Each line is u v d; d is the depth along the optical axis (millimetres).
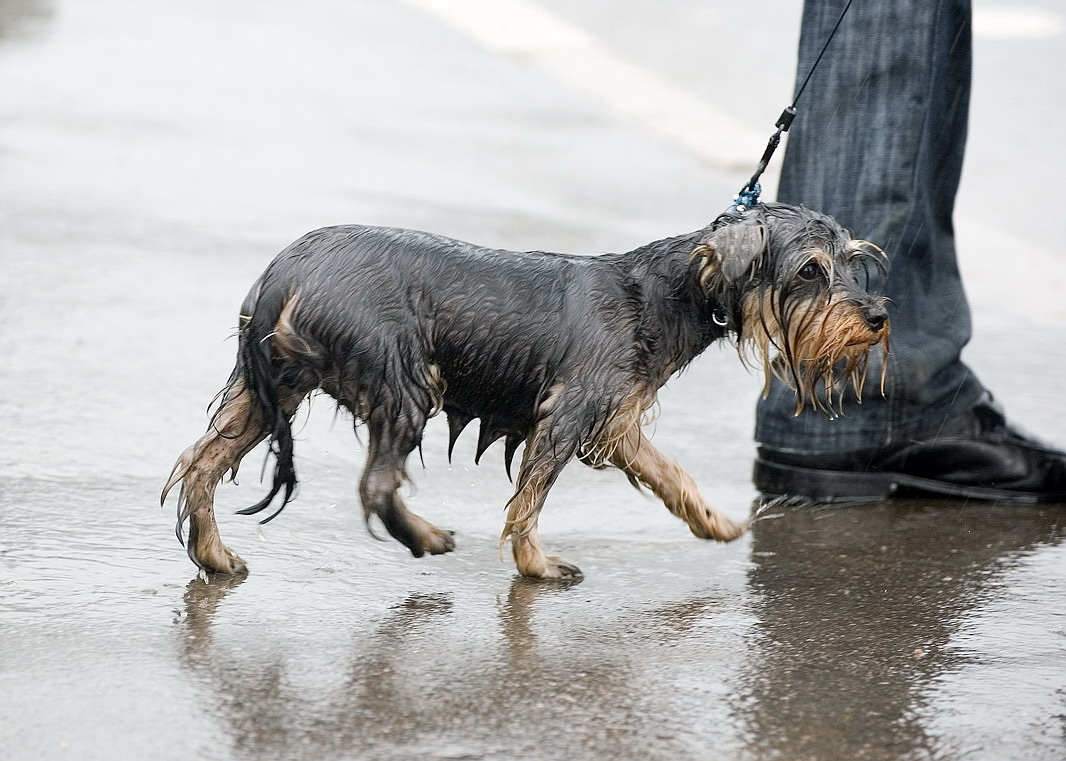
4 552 8742
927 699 7324
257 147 21328
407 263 8367
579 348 8508
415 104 25375
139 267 15219
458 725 6902
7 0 32656
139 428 10969
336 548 9164
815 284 8461
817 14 10102
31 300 13906
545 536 9578
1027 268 16844
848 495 10383
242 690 7176
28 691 7062
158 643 7668
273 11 33906
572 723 6961
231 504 9789
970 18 10281
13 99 23172
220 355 12727
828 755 6734
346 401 8406
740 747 6781
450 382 8617
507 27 33156
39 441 10570
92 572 8547
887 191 10039
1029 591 8797
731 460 11039
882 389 10055
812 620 8312
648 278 8680
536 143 22812
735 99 26391
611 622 8219
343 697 7148
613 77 28266
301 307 8211
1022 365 13266
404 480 9289
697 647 7898
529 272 8578
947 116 10328
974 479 10430
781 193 10492
